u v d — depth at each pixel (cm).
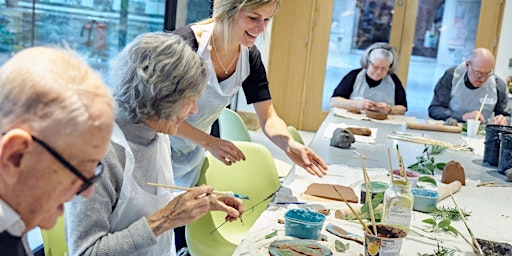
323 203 201
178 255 287
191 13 502
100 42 387
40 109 91
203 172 247
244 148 256
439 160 292
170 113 166
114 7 393
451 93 460
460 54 675
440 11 668
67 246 163
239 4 229
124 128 168
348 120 391
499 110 461
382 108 415
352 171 250
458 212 196
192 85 164
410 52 680
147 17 433
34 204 96
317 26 683
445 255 161
